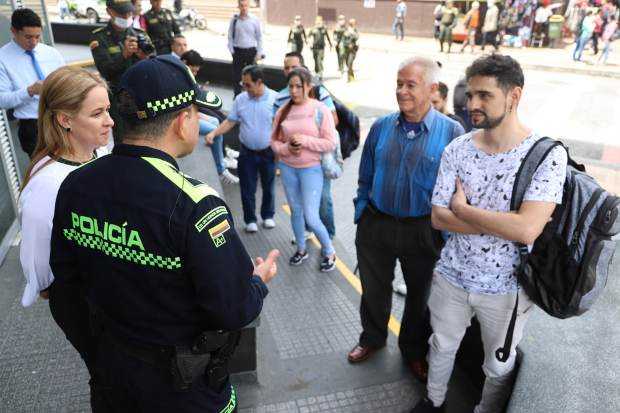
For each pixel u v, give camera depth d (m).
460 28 19.23
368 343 2.91
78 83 1.83
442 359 2.30
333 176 3.70
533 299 1.99
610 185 6.13
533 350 2.37
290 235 4.57
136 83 1.23
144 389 1.36
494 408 2.37
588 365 2.27
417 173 2.48
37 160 1.89
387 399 2.66
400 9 20.72
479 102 1.82
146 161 1.25
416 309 2.70
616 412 2.01
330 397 2.66
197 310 1.32
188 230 1.20
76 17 21.19
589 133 8.59
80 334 1.78
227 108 7.39
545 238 1.89
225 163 5.89
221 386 1.48
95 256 1.30
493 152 1.92
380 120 2.63
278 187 5.75
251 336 2.61
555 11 19.59
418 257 2.62
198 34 21.89
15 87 3.65
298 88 3.55
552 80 13.64
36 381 2.67
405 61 2.40
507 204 1.89
